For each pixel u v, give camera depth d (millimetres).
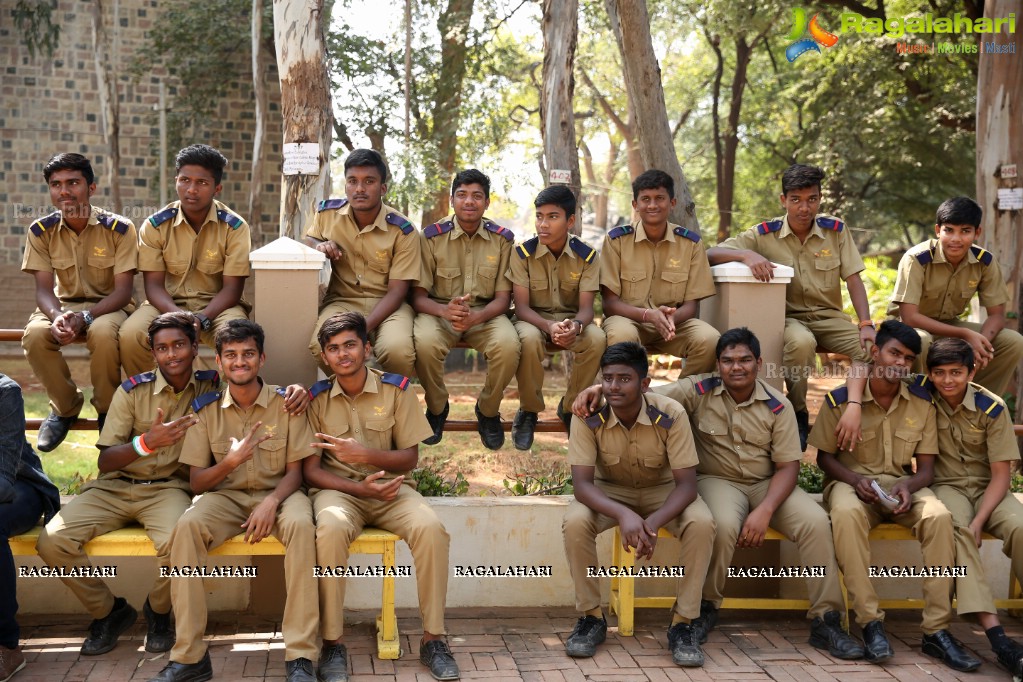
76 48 13641
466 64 14406
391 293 4852
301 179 5871
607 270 5113
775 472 4527
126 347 4465
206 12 13312
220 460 4102
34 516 3979
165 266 4734
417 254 4922
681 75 23344
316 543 3865
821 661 4141
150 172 13930
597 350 4867
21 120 13492
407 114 12359
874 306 12445
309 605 3828
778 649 4285
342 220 4902
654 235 5074
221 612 4633
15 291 13453
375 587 4719
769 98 21062
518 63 15961
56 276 4852
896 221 22672
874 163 18094
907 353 4441
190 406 4207
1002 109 6945
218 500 3990
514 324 4996
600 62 21500
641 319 4945
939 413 4629
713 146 23797
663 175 5027
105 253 4738
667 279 5086
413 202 11812
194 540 3805
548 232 4906
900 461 4578
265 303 4566
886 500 4332
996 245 7016
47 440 4680
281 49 5844
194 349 4195
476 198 4953
